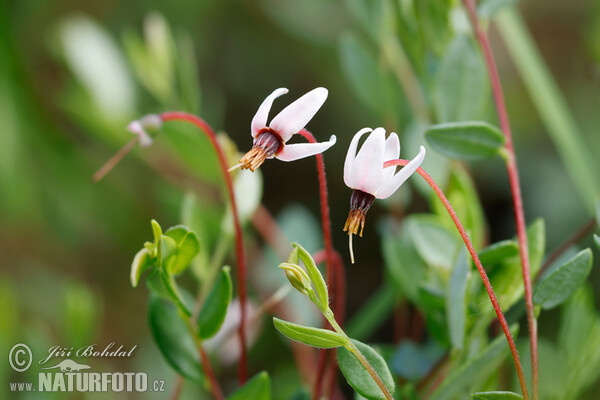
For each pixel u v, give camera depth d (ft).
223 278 0.60
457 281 0.61
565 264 0.58
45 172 1.08
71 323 0.72
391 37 0.75
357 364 0.57
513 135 1.21
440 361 0.65
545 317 0.91
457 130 0.62
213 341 0.73
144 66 0.80
